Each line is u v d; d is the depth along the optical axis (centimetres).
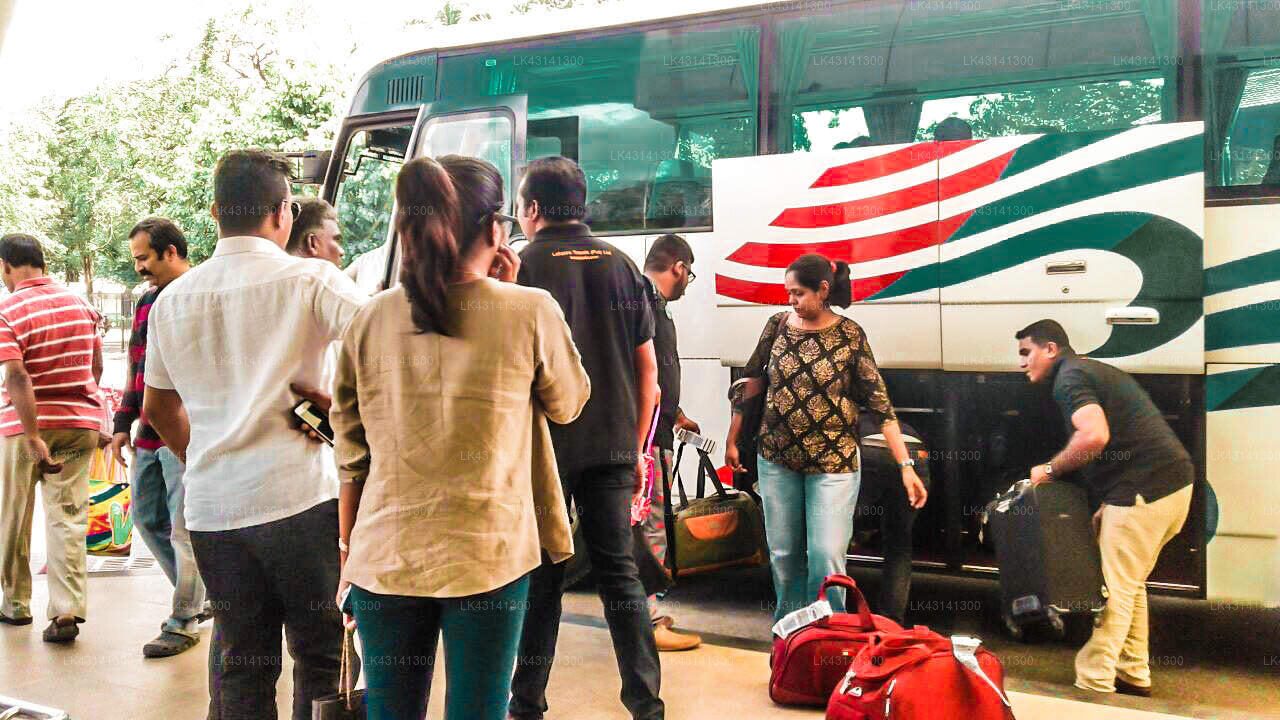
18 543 572
